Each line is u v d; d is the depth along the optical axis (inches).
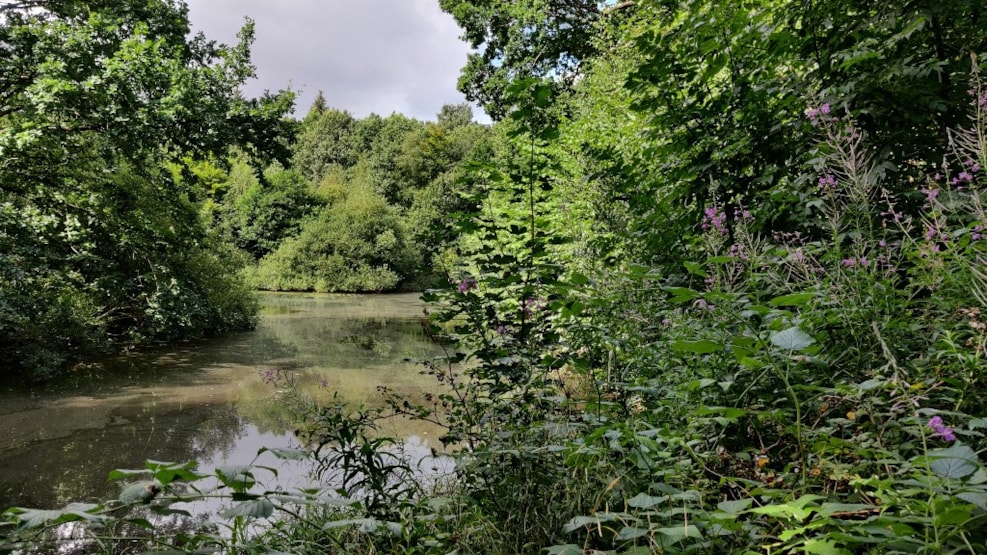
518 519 69.1
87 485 159.3
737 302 70.6
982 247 63.5
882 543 35.3
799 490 50.2
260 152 435.5
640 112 147.0
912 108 98.9
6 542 38.2
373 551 73.4
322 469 91.8
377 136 2222.0
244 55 421.7
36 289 343.6
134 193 414.0
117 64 337.7
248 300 537.6
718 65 126.6
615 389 85.0
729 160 125.6
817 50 117.4
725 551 46.1
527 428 80.4
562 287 90.4
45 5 391.5
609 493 61.6
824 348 68.6
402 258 1153.4
